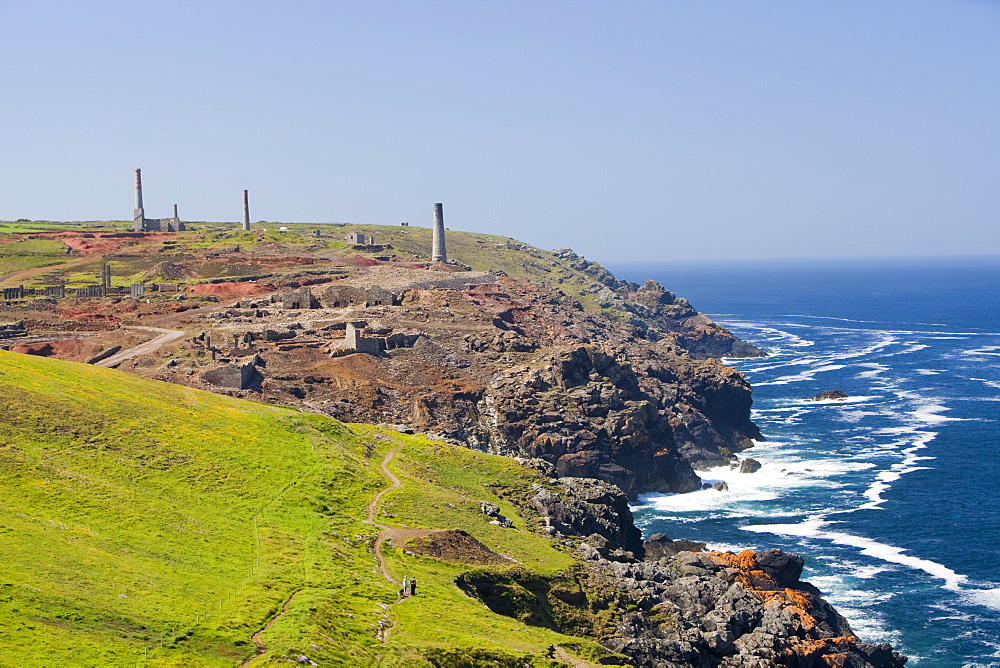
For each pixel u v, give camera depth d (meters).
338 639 75.50
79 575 78.06
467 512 122.81
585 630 101.88
